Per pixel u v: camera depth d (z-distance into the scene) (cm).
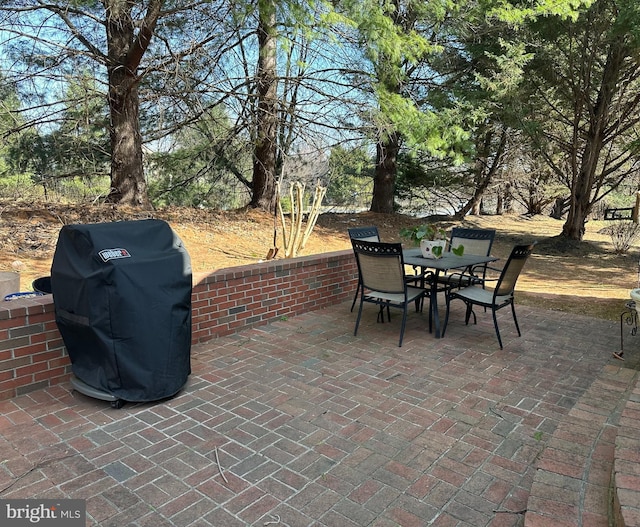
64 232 306
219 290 439
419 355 403
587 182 1291
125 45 819
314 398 317
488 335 464
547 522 185
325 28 728
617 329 485
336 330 474
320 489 220
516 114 1076
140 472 231
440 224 1534
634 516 163
